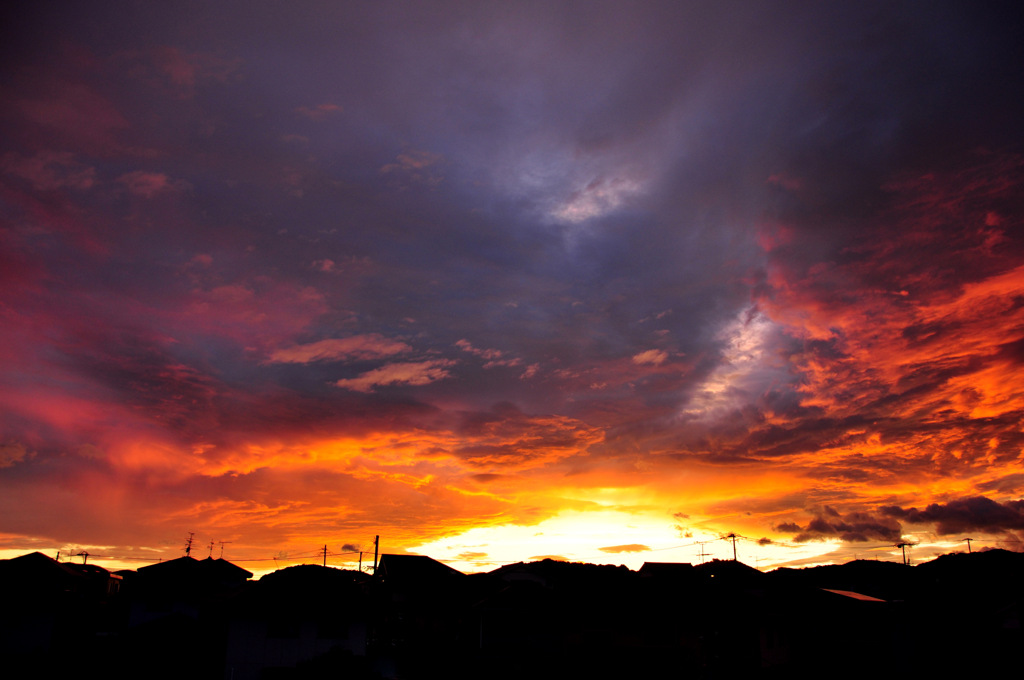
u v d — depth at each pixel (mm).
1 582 35750
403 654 41875
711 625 42312
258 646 31406
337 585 33781
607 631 41500
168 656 34062
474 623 43438
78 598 40500
